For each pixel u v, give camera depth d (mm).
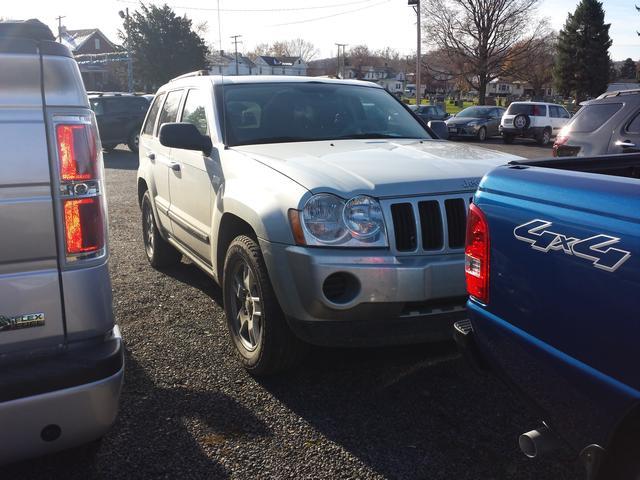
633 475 1719
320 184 3113
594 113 6609
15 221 2049
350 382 3494
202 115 4527
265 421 3074
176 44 51062
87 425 2152
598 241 1751
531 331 2027
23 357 2105
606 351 1729
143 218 6223
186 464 2717
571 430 1931
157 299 4969
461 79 51969
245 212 3398
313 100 4668
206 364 3732
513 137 23906
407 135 4723
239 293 3699
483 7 46000
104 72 55125
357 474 2648
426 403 3262
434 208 3172
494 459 2756
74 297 2170
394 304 3018
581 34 52219
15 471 2650
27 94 2051
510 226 2104
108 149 19891
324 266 2959
